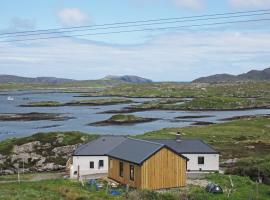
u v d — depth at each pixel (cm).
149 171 5478
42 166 8388
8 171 8156
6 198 4081
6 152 8662
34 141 9012
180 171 5691
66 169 7925
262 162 7262
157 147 5569
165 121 17588
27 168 8306
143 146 5900
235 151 9312
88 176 7075
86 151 7469
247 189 5409
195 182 6056
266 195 5188
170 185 5609
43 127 15575
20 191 4550
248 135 11438
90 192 4950
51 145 8969
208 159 7388
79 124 16550
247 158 8244
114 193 4988
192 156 7350
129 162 5644
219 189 5034
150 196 4522
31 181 6612
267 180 6056
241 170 6581
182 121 17538
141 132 14100
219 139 10838
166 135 11006
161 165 5559
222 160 8375
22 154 8638
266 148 9706
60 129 14950
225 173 6844
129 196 4550
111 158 6247
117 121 16900
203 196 4769
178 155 5688
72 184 5719
